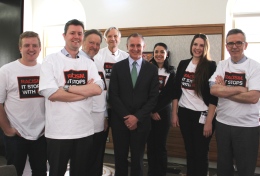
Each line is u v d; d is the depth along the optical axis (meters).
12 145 2.09
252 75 2.16
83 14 4.80
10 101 2.08
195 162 2.52
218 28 3.74
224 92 2.17
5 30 4.43
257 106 2.21
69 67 1.95
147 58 4.11
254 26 3.86
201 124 2.48
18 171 2.13
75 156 1.94
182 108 2.59
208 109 2.47
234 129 2.21
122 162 2.43
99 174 2.63
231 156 2.29
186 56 3.93
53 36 5.10
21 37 2.11
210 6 3.81
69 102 1.88
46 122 1.94
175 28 3.96
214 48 3.78
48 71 1.89
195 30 3.86
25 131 2.09
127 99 2.41
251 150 2.20
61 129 1.86
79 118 1.90
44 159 2.20
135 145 2.38
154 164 2.99
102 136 2.56
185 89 2.58
